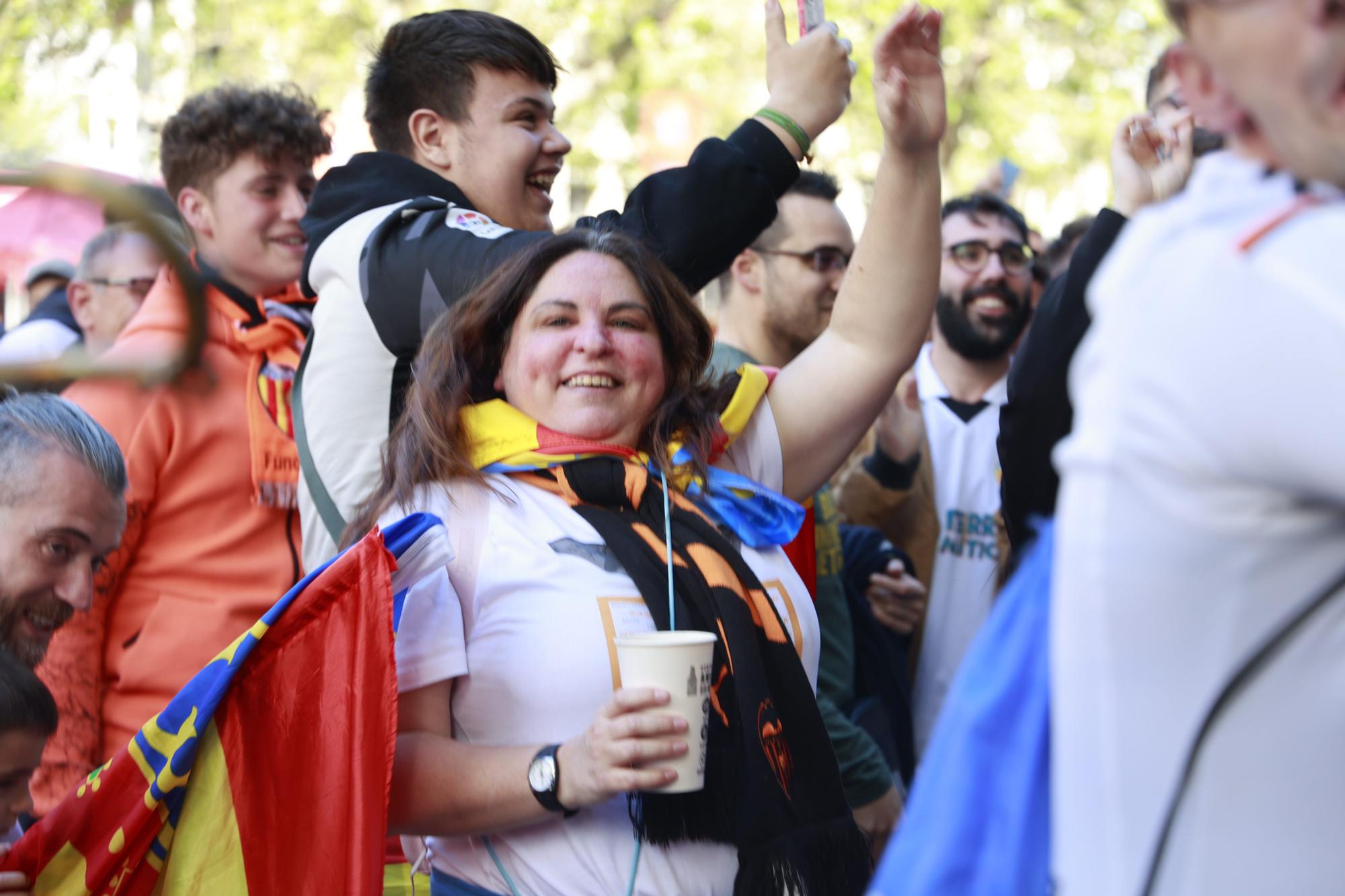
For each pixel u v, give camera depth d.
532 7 13.75
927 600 3.61
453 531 2.02
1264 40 1.05
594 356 2.10
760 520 2.20
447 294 2.28
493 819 1.84
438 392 2.12
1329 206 1.03
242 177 3.16
